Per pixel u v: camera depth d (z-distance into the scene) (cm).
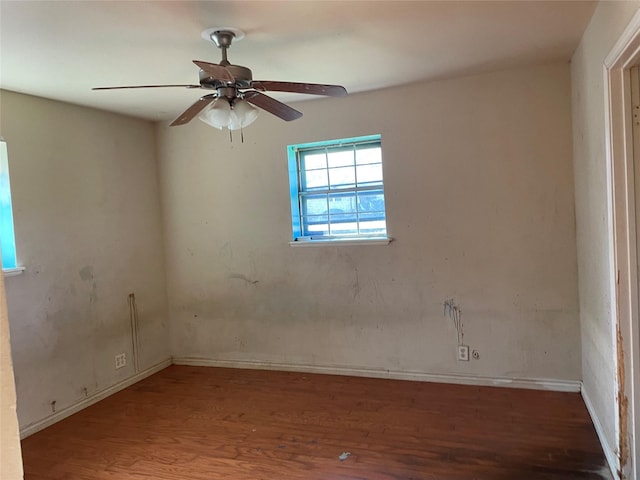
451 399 340
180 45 255
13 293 315
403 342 384
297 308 415
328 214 412
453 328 368
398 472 251
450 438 284
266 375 415
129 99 358
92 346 373
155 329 442
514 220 346
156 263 447
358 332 397
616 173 210
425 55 294
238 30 239
